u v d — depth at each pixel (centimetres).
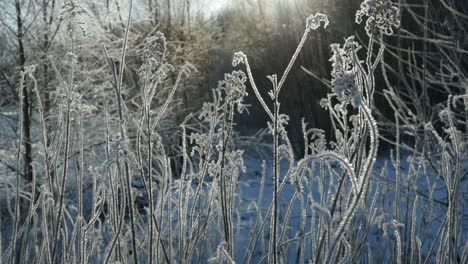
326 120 1382
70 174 600
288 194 700
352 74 124
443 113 195
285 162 1038
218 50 1521
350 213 132
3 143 658
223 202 191
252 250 207
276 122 156
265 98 1519
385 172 263
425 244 345
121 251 186
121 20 844
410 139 948
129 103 790
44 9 695
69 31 185
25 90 666
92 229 192
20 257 196
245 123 1547
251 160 1016
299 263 214
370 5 152
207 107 206
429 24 827
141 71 172
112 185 181
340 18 1347
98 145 686
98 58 741
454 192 184
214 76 1539
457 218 193
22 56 693
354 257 191
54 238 182
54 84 689
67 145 182
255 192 786
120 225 164
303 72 1416
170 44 1168
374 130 127
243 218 477
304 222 202
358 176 151
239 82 192
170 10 1325
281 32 1497
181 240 187
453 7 633
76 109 196
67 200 504
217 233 244
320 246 156
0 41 699
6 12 693
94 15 730
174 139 806
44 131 192
